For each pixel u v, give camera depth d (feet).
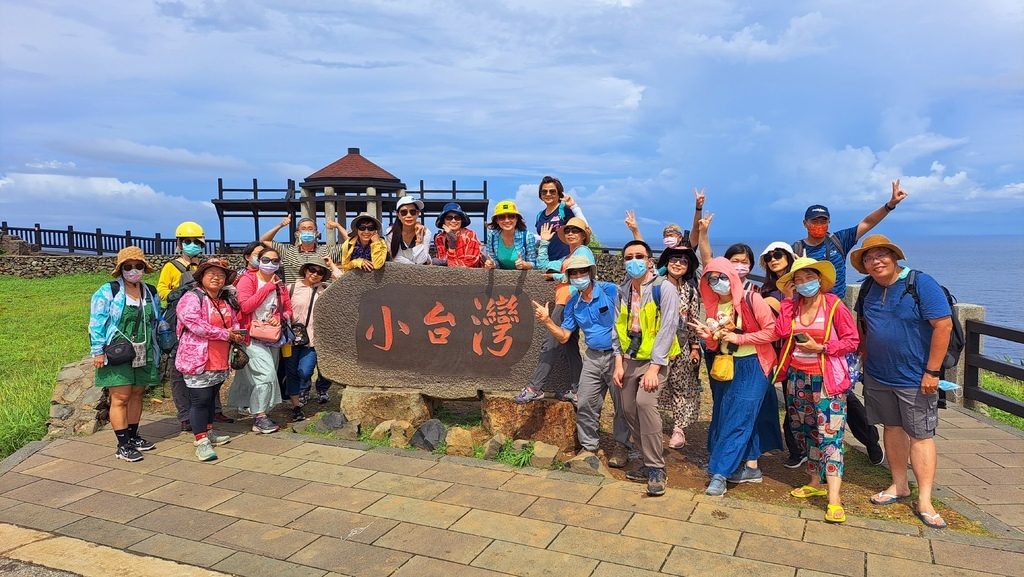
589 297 15.29
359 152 57.57
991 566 11.01
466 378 18.69
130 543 12.03
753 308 13.85
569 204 19.49
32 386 23.53
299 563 11.26
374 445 17.30
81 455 16.83
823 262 13.14
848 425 17.65
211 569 11.12
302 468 15.71
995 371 20.86
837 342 13.26
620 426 16.16
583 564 11.15
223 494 14.23
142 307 16.61
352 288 19.07
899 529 12.37
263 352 18.30
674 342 14.69
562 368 17.51
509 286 18.39
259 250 18.58
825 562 11.18
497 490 14.29
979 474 15.61
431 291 18.80
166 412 20.95
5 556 11.62
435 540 12.02
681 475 15.76
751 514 13.07
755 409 14.14
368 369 19.13
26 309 44.24
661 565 11.10
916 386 12.86
